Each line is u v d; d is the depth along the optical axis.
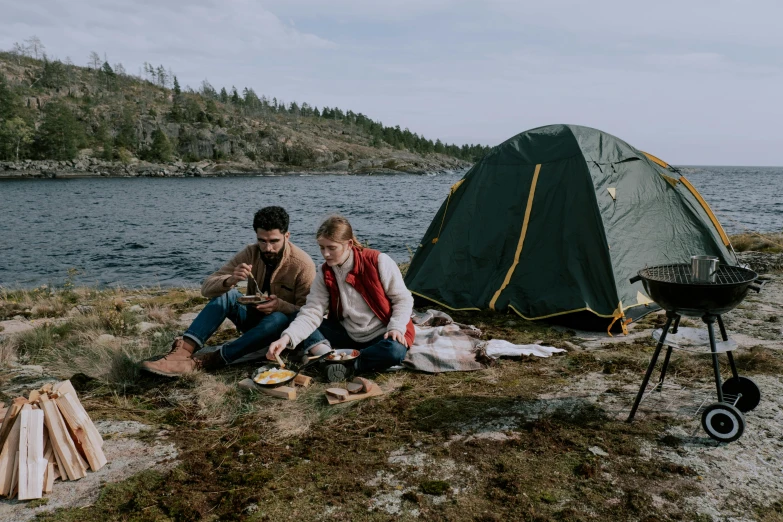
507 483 2.45
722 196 42.81
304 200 43.41
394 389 3.63
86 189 57.72
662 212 5.81
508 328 5.07
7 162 87.81
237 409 3.34
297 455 2.77
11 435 2.49
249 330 4.11
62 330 5.25
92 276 13.63
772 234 11.35
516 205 5.80
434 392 3.54
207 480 2.54
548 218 5.60
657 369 3.85
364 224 25.77
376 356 3.80
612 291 5.03
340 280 3.91
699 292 2.53
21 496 2.39
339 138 169.25
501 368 3.99
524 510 2.26
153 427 3.13
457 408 3.27
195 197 46.59
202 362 3.93
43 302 6.96
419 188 66.62
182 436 3.01
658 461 2.62
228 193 52.97
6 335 5.27
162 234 22.09
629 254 5.30
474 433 2.95
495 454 2.72
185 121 127.19
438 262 6.04
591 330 5.01
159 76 171.25
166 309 6.32
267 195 50.25
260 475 2.54
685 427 2.95
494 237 5.82
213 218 28.92
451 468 2.60
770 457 2.63
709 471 2.53
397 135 185.38
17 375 4.06
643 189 5.78
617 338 4.73
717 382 2.78
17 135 91.31
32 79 139.25
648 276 2.79
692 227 5.91
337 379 3.72
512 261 5.66
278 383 3.51
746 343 4.38
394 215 30.64
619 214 5.45
